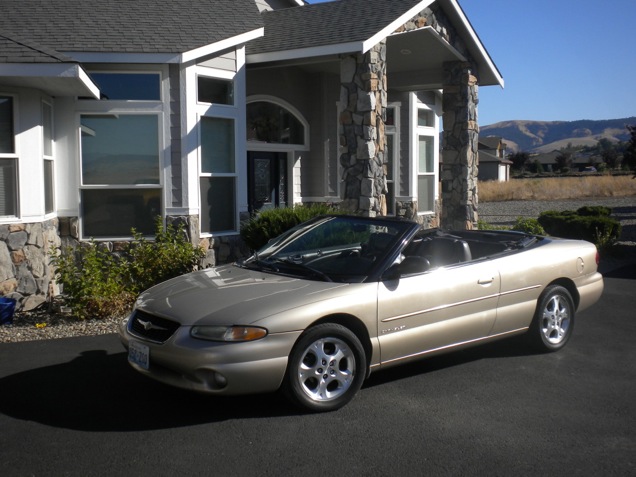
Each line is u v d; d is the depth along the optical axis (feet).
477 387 19.30
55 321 27.35
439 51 44.80
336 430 15.99
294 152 47.83
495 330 21.11
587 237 48.37
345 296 17.52
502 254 21.83
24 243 30.76
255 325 16.12
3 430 15.84
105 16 36.52
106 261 30.60
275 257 20.84
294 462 14.25
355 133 36.55
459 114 47.19
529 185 181.57
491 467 14.10
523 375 20.45
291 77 46.68
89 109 34.04
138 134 34.76
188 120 34.99
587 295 23.85
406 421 16.62
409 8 38.27
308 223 22.38
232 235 37.81
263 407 17.49
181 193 35.12
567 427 16.31
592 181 186.29
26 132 30.71
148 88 34.63
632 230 70.13
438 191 59.72
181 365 16.06
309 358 17.03
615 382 19.84
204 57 35.81
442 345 19.69
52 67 27.84
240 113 38.04
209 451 14.76
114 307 27.25
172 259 29.27
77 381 19.43
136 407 17.40
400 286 18.60
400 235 19.74
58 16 36.04
